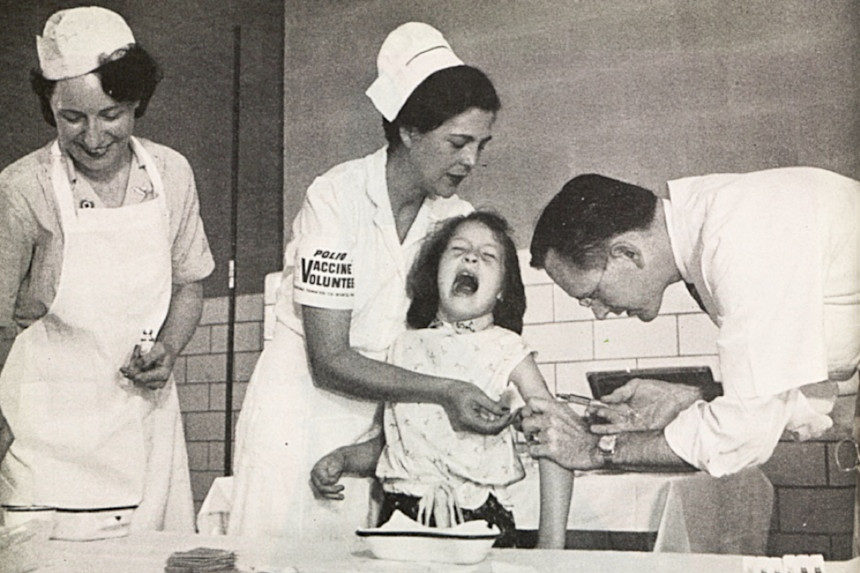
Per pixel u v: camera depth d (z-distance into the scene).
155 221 2.70
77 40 2.76
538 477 2.30
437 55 2.46
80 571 2.47
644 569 2.12
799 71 2.22
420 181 2.46
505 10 2.42
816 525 2.13
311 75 2.57
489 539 2.10
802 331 2.17
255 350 2.58
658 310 2.27
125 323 2.70
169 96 2.71
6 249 2.78
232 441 2.57
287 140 2.59
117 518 2.60
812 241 2.18
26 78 2.80
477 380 2.37
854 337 2.15
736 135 2.25
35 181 2.77
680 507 2.20
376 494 2.42
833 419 2.14
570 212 2.34
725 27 2.27
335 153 2.54
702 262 2.24
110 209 2.73
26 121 2.79
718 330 2.22
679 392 2.24
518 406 2.33
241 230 2.62
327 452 2.47
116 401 2.70
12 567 2.60
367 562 2.19
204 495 2.59
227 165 2.65
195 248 2.66
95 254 2.73
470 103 2.42
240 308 2.61
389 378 2.43
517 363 2.35
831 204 2.18
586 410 2.29
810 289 2.18
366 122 2.51
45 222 2.76
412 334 2.43
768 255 2.20
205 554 2.35
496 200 2.39
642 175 2.30
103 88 2.74
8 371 2.77
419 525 2.19
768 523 2.16
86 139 2.75
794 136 2.22
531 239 2.36
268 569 2.24
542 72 2.38
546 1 2.39
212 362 2.62
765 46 2.25
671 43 2.30
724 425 2.19
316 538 2.46
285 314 2.55
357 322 2.48
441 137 2.44
